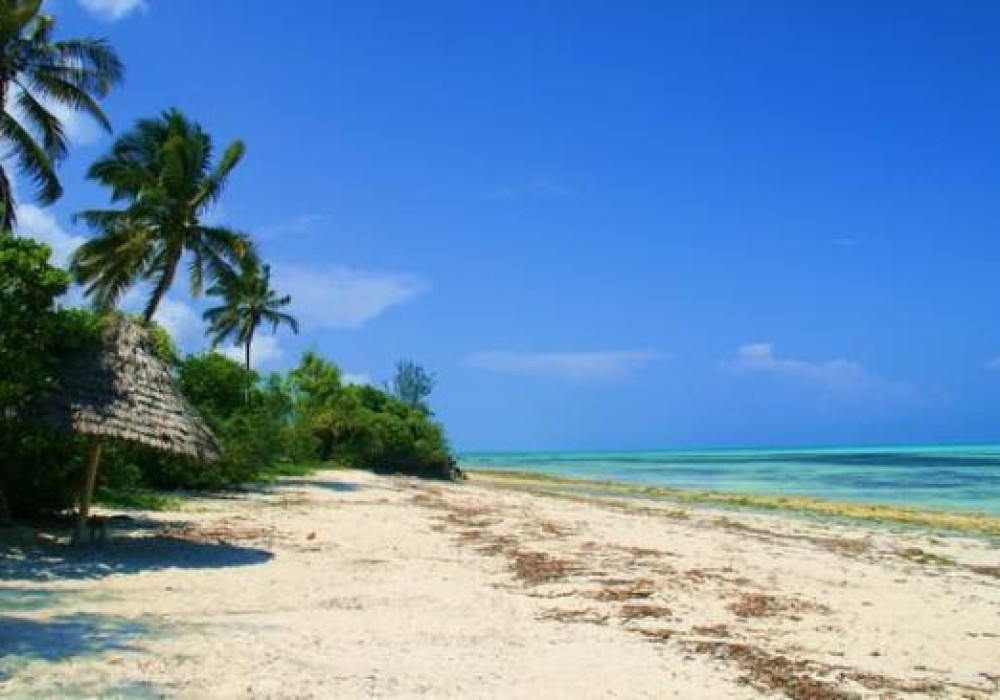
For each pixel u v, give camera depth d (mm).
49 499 18672
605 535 23812
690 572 17391
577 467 116250
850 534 29453
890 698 9422
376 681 8359
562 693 8523
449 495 39531
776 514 37750
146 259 35156
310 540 19250
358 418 59594
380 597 13000
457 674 8875
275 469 43656
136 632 9641
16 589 12008
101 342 16109
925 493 54125
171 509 23672
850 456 168750
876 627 13227
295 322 59438
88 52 26219
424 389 84188
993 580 19797
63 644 8867
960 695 9797
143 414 15477
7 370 14773
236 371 36625
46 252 16234
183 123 35750
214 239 35562
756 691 9172
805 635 12336
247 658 8805
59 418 14836
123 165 35156
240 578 14008
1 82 24891
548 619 12219
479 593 13867
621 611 13062
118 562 14742
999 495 51969
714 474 87000
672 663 10086
